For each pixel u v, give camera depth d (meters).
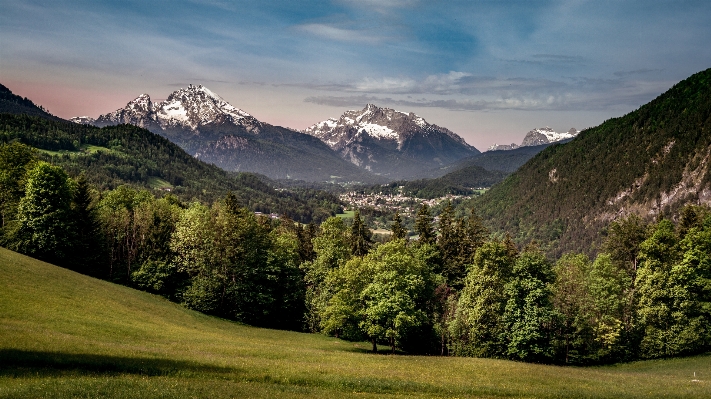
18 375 24.77
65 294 54.31
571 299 62.00
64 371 27.00
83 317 46.84
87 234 79.81
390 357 51.50
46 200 73.12
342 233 92.69
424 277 72.38
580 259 76.44
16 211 76.50
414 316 58.97
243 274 74.38
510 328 58.16
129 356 32.78
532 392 35.19
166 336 47.31
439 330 66.44
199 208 86.56
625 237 79.56
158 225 82.94
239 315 73.94
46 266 65.25
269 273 76.75
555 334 61.47
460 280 82.81
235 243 75.50
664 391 37.59
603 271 65.75
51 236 72.25
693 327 60.50
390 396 30.41
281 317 79.62
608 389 37.78
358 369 40.19
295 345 59.69
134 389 24.33
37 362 27.72
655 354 62.25
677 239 71.31
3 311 41.34
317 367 38.94
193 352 39.75
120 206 92.62
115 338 41.25
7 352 28.36
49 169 74.44
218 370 32.81
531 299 56.97
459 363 48.16
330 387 32.31
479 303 59.09
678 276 62.06
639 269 67.44
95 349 33.38
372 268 65.81
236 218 78.12
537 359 59.69
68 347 32.38
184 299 75.00
